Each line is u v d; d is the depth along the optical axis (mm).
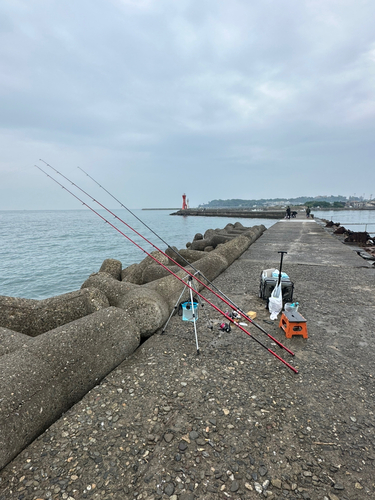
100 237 33094
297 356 3338
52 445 2135
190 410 2477
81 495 1759
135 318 3793
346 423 2328
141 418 2391
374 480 1838
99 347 2990
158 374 3010
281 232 17641
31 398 2246
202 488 1793
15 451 2037
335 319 4359
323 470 1913
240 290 5805
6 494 1769
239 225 23703
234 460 1991
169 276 5332
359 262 8391
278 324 4195
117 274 8891
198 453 2049
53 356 2633
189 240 28594
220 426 2295
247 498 1727
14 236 35031
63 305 4254
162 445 2119
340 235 15898
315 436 2193
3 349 2811
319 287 5938
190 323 4273
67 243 27625
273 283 4918
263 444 2121
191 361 3254
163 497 1739
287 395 2662
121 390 2758
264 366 3145
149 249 23125
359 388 2768
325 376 2955
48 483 1839
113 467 1948
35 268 16094
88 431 2258
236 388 2768
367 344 3615
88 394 2703
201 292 5652
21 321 4082
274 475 1879
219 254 7578
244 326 4160
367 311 4664
